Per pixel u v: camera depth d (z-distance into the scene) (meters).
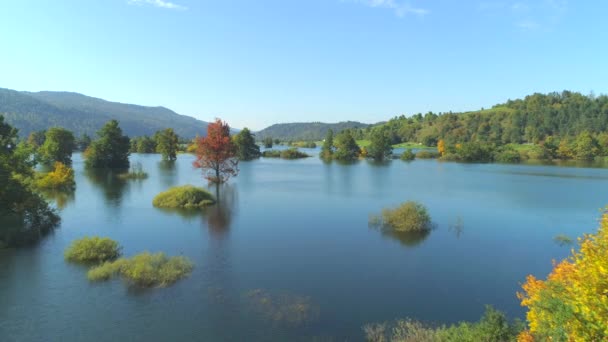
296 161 110.75
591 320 7.03
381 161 115.38
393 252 22.58
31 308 14.74
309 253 22.14
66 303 15.15
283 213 33.53
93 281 17.22
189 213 33.16
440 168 88.69
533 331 9.96
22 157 30.97
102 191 45.59
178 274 18.14
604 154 117.38
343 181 59.66
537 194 46.94
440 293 16.80
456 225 29.84
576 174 73.81
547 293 9.50
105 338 12.72
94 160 76.88
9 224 24.38
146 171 71.56
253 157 124.69
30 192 27.28
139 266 17.73
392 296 16.38
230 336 12.83
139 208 35.16
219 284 17.31
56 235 25.50
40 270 18.64
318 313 14.62
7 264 19.48
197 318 14.06
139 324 13.59
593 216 33.69
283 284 17.47
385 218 29.39
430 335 12.07
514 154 111.38
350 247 23.45
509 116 187.12
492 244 24.58
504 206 38.53
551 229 28.84
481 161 113.81
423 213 28.64
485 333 10.69
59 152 77.00
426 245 24.11
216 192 46.25
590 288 7.09
